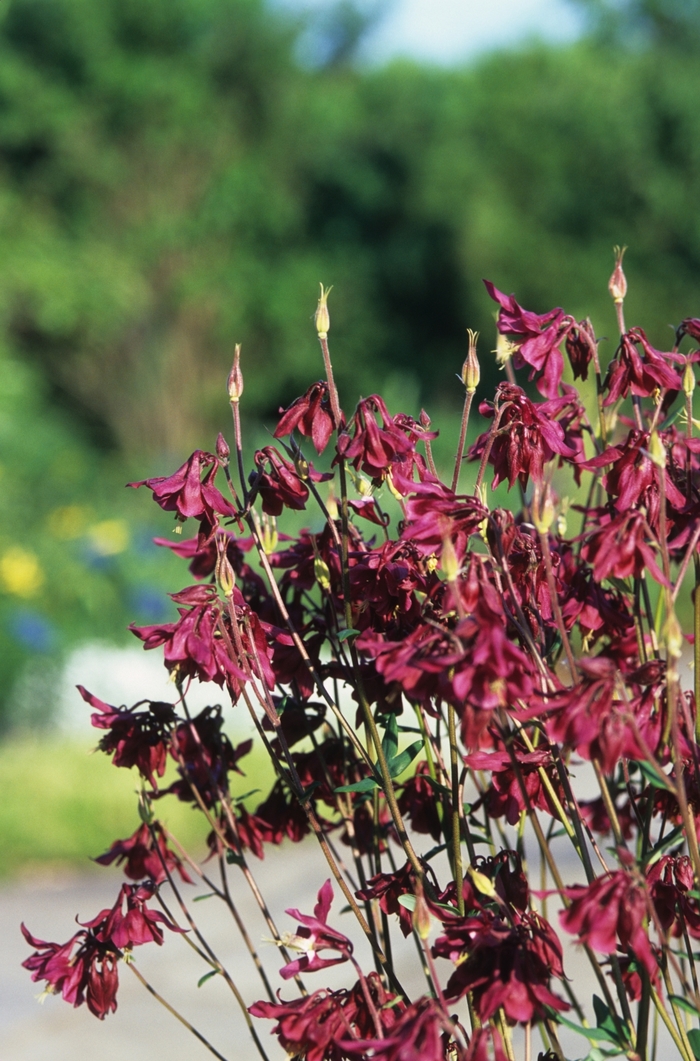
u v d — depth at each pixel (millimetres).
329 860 2082
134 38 23344
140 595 11742
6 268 20078
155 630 1905
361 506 2070
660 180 22109
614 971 1979
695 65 22609
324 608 2254
